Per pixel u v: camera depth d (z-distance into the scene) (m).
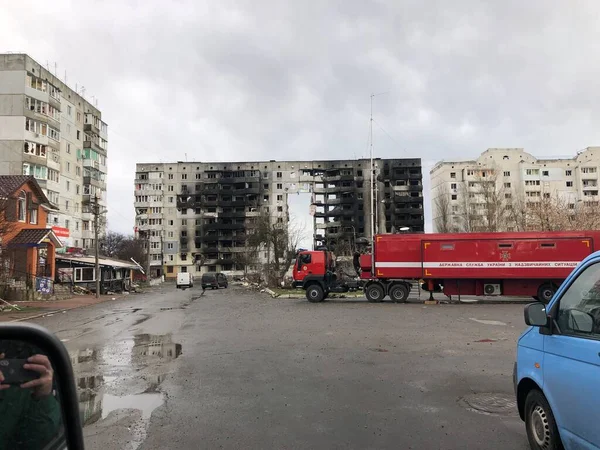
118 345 11.33
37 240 31.69
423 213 100.25
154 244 100.81
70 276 40.06
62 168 61.88
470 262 22.86
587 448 3.38
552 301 4.10
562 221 38.06
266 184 103.50
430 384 7.03
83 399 6.48
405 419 5.45
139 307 24.31
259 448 4.64
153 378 7.70
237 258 77.38
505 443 4.70
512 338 11.35
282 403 6.14
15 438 1.85
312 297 24.53
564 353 3.75
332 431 5.09
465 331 12.67
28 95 52.59
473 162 93.12
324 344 10.73
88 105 70.50
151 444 4.77
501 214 50.34
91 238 68.44
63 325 16.25
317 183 103.31
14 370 1.91
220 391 6.78
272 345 10.70
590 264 3.74
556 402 3.83
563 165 93.19
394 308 20.38
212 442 4.81
